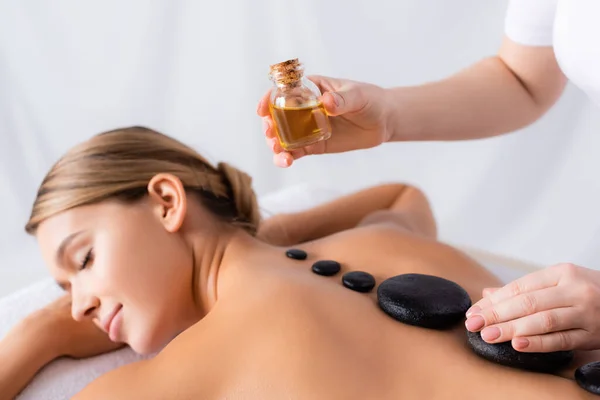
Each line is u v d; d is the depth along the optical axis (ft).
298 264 3.52
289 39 6.97
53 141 7.15
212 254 3.58
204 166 3.93
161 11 6.91
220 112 7.39
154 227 3.49
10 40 6.74
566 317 2.47
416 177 7.29
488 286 3.49
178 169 3.72
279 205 5.76
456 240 7.11
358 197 4.97
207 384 2.79
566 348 2.52
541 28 3.60
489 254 5.37
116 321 3.46
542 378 2.56
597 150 6.18
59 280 3.57
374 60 6.84
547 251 6.66
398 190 5.08
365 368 2.71
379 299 3.02
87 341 3.90
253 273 3.30
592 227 6.38
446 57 6.64
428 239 3.81
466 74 3.84
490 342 2.57
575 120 6.21
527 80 3.83
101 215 3.44
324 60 6.94
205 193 3.76
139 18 6.91
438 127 3.60
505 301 2.56
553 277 2.55
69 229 3.42
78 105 7.09
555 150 6.42
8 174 7.09
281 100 2.77
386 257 3.57
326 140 3.22
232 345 2.88
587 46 2.88
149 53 7.06
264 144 7.54
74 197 3.44
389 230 3.86
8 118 6.94
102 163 3.55
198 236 3.59
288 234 4.70
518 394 2.50
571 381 2.54
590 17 2.81
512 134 6.56
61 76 6.96
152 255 3.43
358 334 2.84
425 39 6.63
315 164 7.57
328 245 3.77
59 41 6.84
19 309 4.34
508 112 3.82
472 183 6.96
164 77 7.18
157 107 7.28
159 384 2.84
